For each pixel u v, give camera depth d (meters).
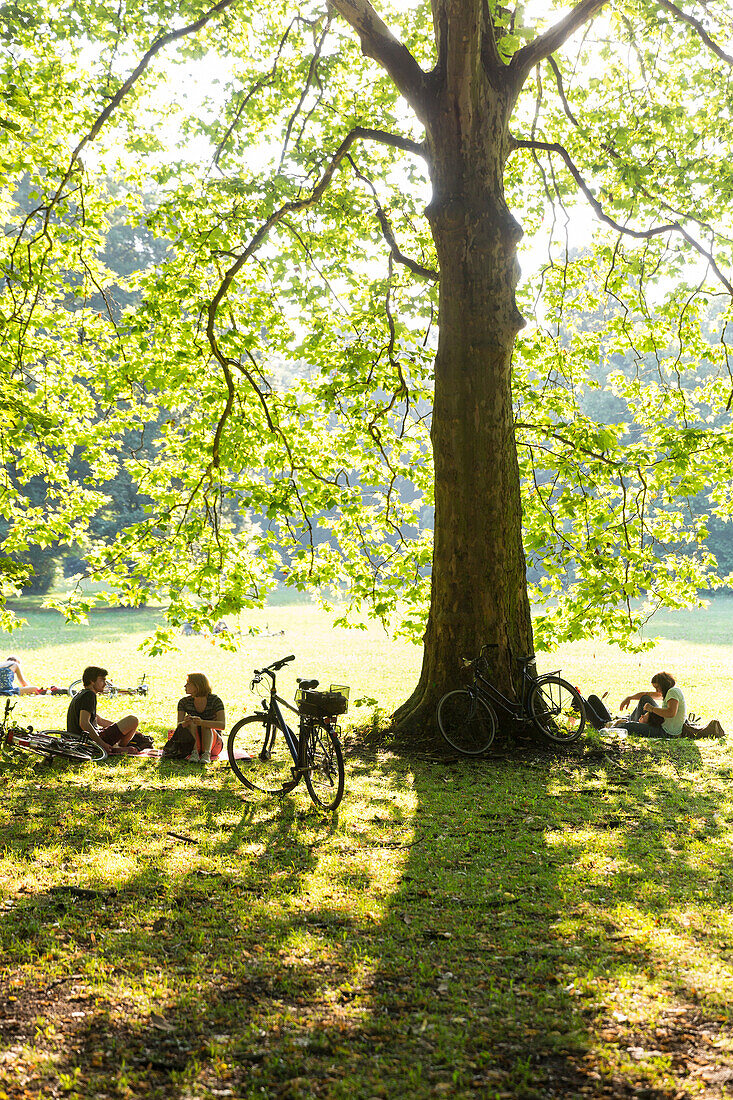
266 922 5.77
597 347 18.28
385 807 8.98
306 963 5.13
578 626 15.80
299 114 17.27
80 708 11.55
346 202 16.70
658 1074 3.89
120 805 8.73
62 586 62.78
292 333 16.39
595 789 9.88
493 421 12.23
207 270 15.81
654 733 13.24
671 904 6.14
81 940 5.40
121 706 16.50
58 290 16.19
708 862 7.15
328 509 16.17
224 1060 4.05
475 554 12.21
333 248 17.22
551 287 17.95
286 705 9.48
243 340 15.56
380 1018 4.46
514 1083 3.85
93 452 16.42
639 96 16.47
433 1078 3.91
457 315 12.18
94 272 16.33
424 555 16.61
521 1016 4.46
